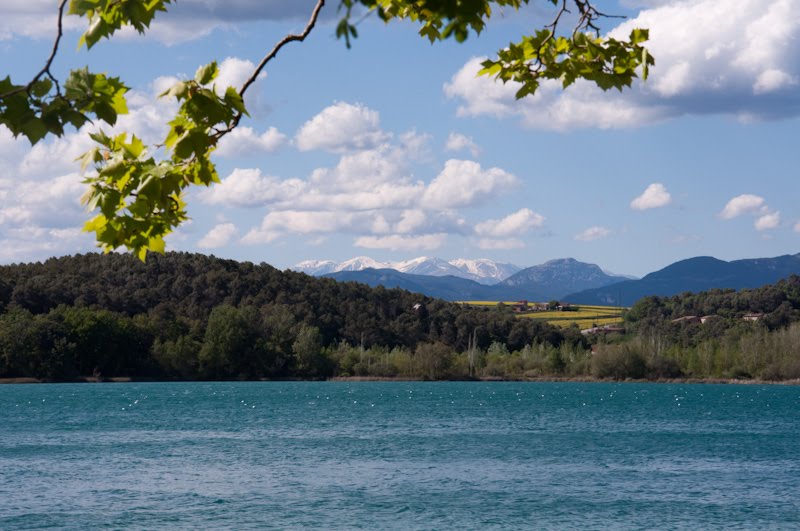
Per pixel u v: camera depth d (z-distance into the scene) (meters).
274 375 165.75
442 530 30.67
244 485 39.88
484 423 78.25
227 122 4.28
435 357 172.38
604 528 31.08
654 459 50.41
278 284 197.25
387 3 4.38
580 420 83.00
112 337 146.75
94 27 3.94
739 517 32.88
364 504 35.31
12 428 71.38
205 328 164.25
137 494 37.38
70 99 3.77
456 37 3.01
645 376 175.38
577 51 5.01
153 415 87.19
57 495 36.88
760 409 103.25
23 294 163.25
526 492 38.19
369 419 82.75
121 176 4.16
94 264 189.88
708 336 198.38
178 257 198.12
